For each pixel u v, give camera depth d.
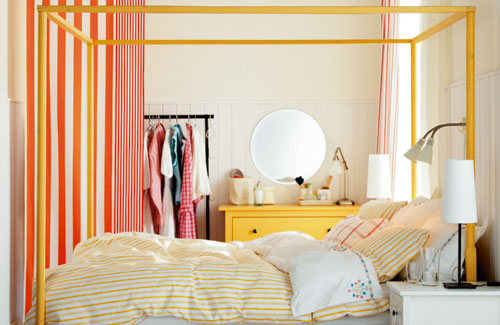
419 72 4.15
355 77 5.55
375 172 4.32
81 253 3.19
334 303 2.50
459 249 2.51
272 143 5.55
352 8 2.66
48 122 3.36
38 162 2.65
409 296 2.39
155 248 3.23
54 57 3.45
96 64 4.10
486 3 2.81
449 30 3.29
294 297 2.50
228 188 5.53
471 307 2.42
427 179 3.66
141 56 5.06
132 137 4.82
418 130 4.12
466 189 2.47
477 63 2.93
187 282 2.54
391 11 2.67
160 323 2.54
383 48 4.96
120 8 2.65
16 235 3.07
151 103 5.51
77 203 3.82
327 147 5.56
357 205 5.23
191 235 5.08
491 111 2.75
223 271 2.63
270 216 5.04
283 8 2.65
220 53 5.53
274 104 5.55
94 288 2.53
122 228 4.59
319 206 5.15
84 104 3.95
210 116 5.51
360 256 2.68
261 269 2.67
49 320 2.50
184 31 5.53
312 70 5.55
